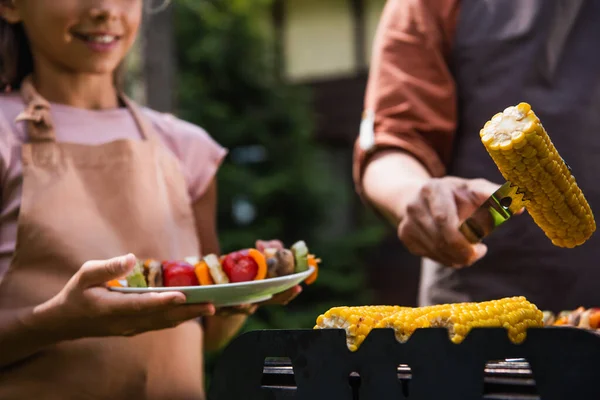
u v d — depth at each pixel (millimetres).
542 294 1881
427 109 1935
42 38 1632
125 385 1550
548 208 1153
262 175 7227
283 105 7406
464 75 1983
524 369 971
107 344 1544
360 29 8781
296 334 994
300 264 1553
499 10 1938
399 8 2037
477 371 879
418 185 1641
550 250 1863
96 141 1702
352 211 8641
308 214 7211
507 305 1096
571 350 837
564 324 1375
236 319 1860
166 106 3984
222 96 7320
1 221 1544
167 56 4000
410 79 1946
